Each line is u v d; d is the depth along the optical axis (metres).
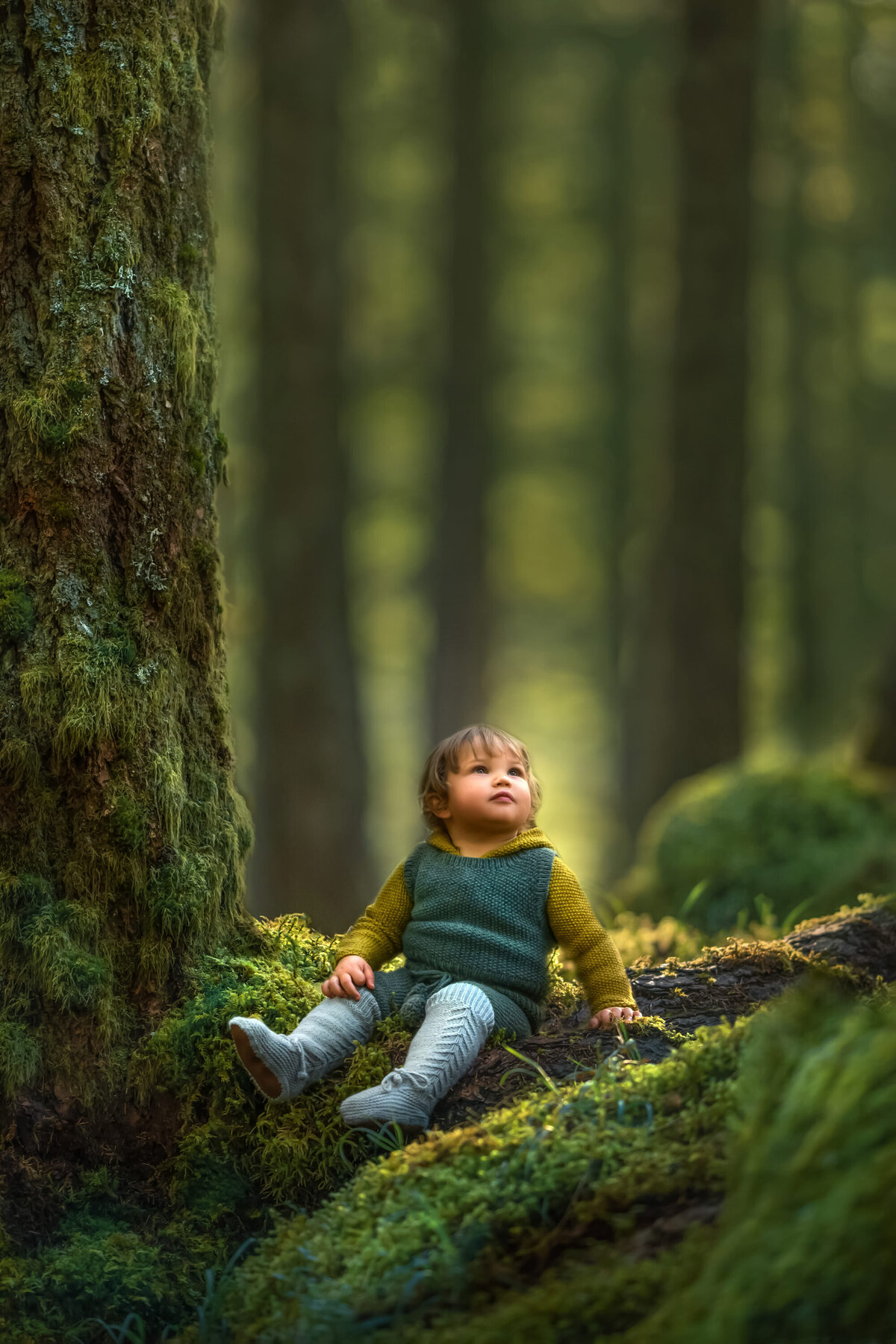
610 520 18.62
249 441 11.23
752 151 9.41
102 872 2.67
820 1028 1.96
